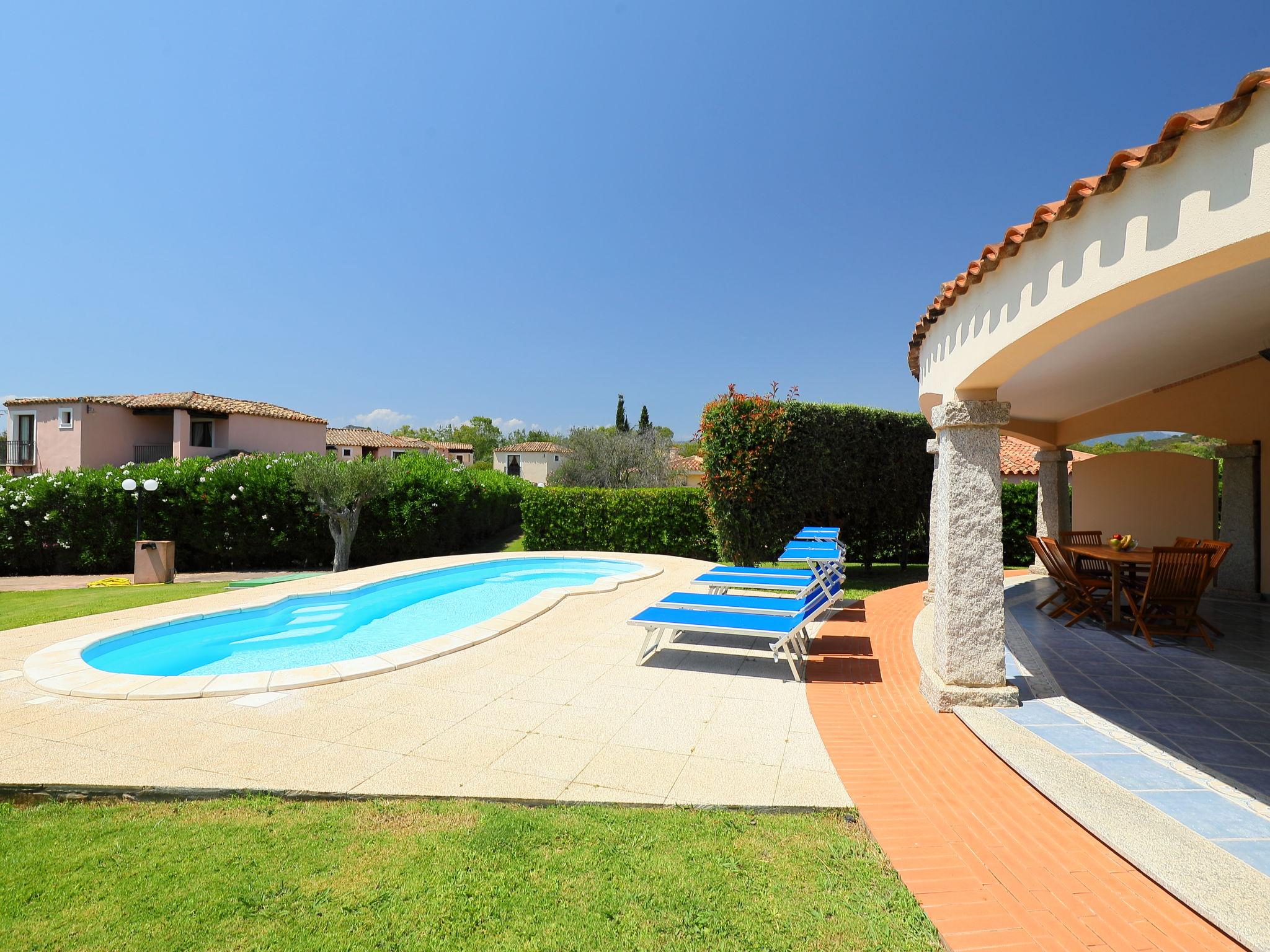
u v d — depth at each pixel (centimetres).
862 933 278
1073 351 645
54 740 499
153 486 1680
